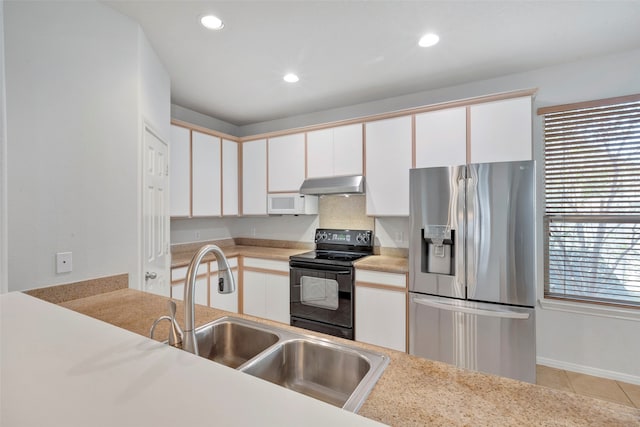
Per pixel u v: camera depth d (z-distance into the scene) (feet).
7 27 4.42
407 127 8.75
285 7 5.68
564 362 7.93
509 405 2.30
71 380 1.89
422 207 7.55
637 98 7.16
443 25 6.26
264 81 8.92
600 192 7.62
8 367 2.05
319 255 10.07
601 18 6.01
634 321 7.27
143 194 6.45
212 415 1.59
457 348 7.14
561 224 8.04
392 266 8.20
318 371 3.45
